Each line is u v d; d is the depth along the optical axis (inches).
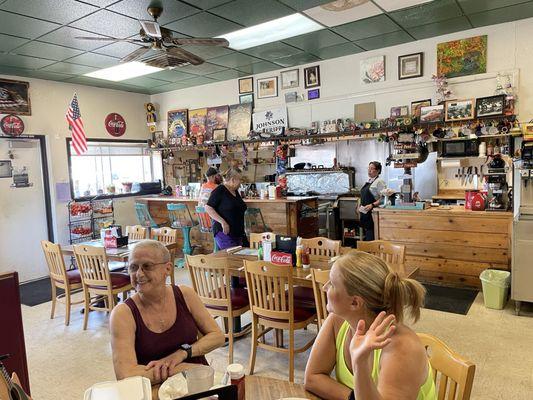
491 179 195.5
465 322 150.6
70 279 167.3
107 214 282.4
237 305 128.3
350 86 245.1
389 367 48.3
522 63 195.2
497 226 176.2
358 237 261.9
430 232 191.6
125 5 148.6
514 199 175.5
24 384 88.5
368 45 224.1
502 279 161.0
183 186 291.7
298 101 263.9
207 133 304.2
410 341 49.8
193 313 82.0
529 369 116.7
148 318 74.8
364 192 225.9
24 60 211.0
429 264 193.5
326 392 59.4
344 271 52.0
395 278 51.3
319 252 148.9
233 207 178.2
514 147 202.5
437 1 163.6
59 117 262.8
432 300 173.0
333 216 265.6
